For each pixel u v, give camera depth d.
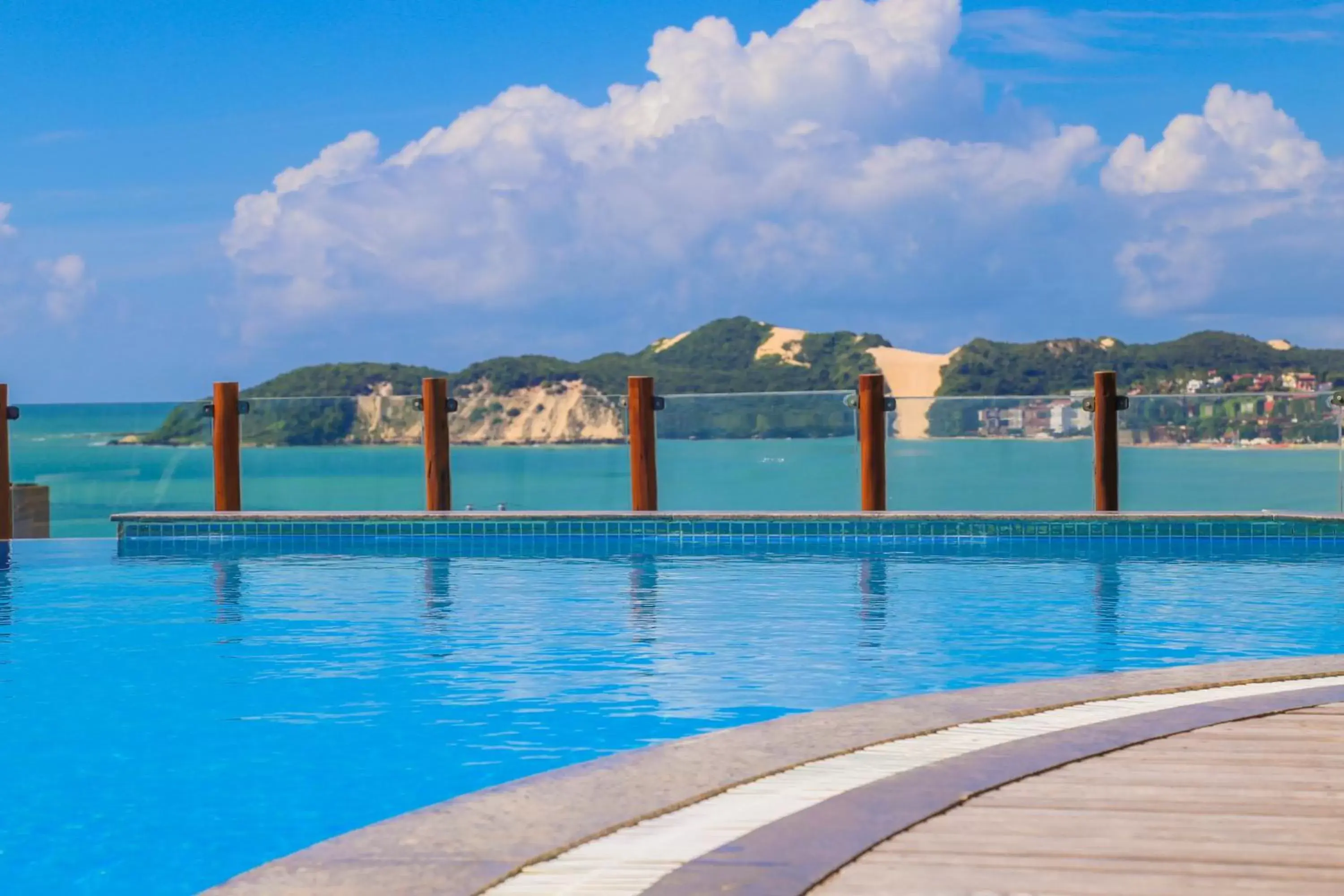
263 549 10.22
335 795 3.86
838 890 2.13
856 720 3.19
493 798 2.56
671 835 2.38
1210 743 3.03
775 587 7.88
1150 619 6.66
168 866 3.30
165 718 4.79
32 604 7.43
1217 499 10.27
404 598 7.55
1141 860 2.28
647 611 7.04
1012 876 2.20
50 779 4.04
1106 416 10.35
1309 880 2.19
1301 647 5.91
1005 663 5.60
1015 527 10.23
